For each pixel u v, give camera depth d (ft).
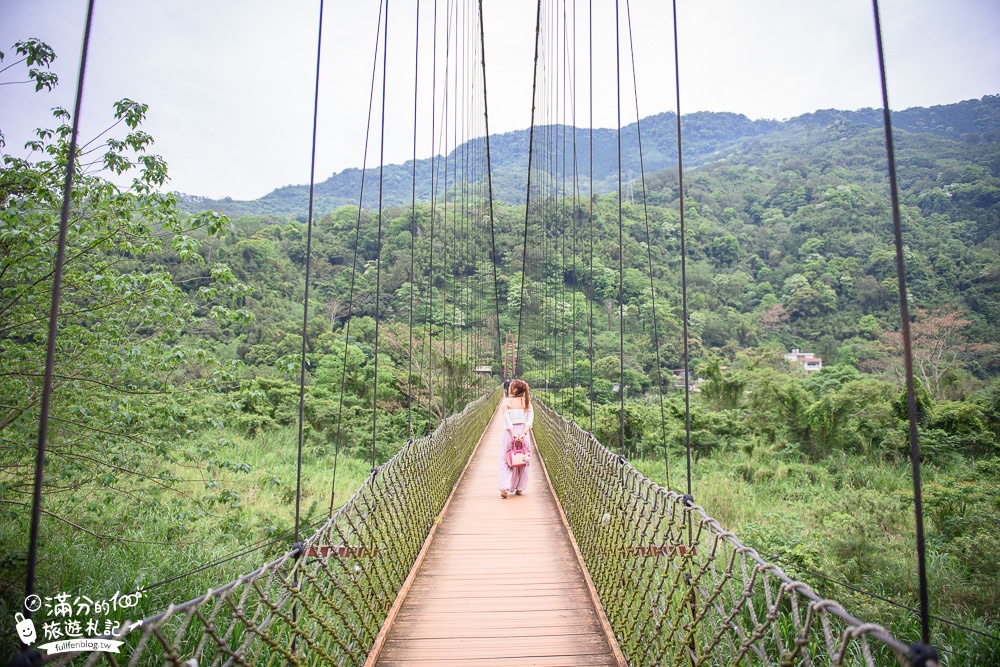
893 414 38.09
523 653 9.84
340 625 8.93
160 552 17.46
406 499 13.28
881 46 5.00
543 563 14.15
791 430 40.88
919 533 4.50
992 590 16.48
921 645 3.95
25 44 14.10
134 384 17.62
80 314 16.08
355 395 46.62
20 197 14.56
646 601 8.99
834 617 15.81
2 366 15.44
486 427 44.39
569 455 17.75
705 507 27.78
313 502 25.55
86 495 17.78
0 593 13.57
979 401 40.45
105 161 15.42
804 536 21.71
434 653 9.82
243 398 19.24
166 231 17.06
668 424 45.03
